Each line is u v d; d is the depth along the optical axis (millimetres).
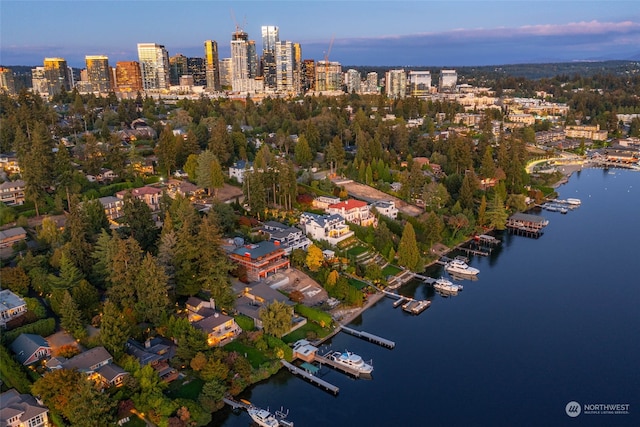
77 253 140250
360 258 175875
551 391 114438
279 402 111312
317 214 198000
